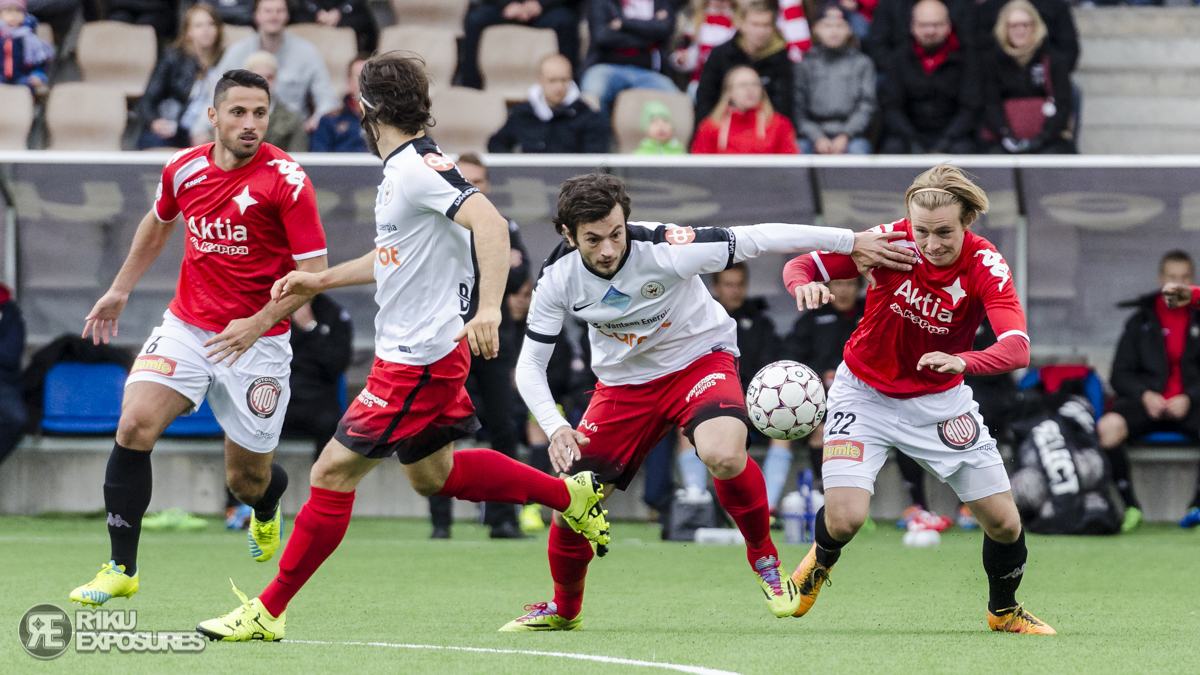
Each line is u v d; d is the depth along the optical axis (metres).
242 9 44.50
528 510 35.69
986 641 15.52
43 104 43.41
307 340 34.25
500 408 31.02
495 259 14.09
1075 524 33.59
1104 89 46.28
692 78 44.41
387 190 14.86
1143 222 36.81
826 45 40.31
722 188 36.41
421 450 15.40
